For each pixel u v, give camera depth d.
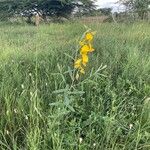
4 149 3.39
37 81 4.60
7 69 5.09
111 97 4.37
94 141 3.64
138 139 3.57
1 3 29.70
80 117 3.95
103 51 6.30
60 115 3.67
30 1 29.53
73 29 12.63
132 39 8.50
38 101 3.83
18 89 4.38
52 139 3.46
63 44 7.32
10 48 6.85
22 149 3.50
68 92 3.76
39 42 8.10
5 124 3.80
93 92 4.42
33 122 3.65
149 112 4.00
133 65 5.48
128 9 17.83
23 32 13.49
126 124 3.91
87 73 4.65
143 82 4.89
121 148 3.63
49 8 30.70
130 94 4.64
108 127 3.68
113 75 5.12
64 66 4.89
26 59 5.78
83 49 4.16
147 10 17.23
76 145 3.50
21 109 3.89
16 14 29.81
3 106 4.07
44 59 5.71
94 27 12.39
